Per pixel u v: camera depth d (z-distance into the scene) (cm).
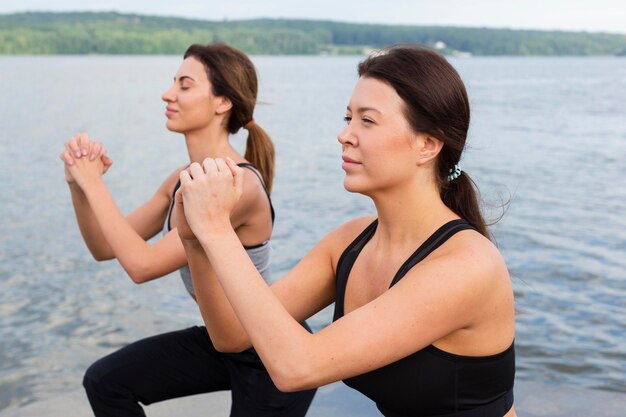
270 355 158
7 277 766
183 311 666
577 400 415
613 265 782
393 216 184
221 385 290
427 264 170
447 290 165
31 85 5531
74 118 2794
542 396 421
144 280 280
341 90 5244
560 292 690
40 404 445
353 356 159
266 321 158
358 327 161
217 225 166
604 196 1228
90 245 318
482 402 179
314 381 158
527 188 1305
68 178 297
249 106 309
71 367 542
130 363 282
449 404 176
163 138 2183
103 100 3900
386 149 175
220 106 306
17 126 2494
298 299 204
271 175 318
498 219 200
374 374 179
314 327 614
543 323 609
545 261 796
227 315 200
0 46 19812
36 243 914
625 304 655
